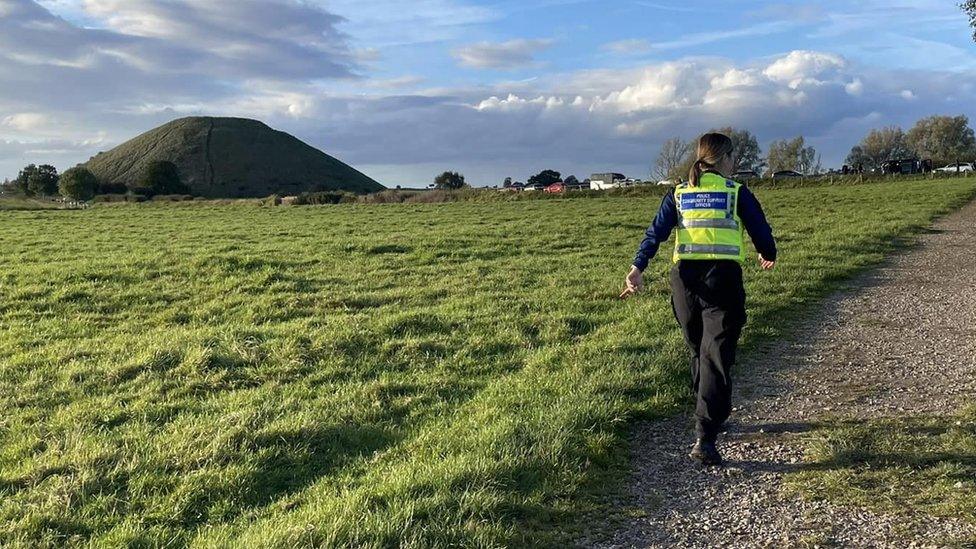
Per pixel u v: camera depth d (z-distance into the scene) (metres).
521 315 9.44
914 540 3.41
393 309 10.58
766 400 5.80
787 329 8.48
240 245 20.55
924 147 116.81
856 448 4.57
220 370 7.01
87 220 35.28
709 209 4.55
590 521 3.79
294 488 4.37
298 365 7.16
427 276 13.82
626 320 8.73
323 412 5.63
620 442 4.90
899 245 17.23
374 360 7.33
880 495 3.92
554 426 4.89
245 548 3.40
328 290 12.65
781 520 3.71
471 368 7.00
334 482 4.36
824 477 4.18
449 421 5.36
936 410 5.31
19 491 4.38
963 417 5.09
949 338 7.71
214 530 3.80
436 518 3.65
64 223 32.78
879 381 6.18
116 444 5.10
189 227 28.84
